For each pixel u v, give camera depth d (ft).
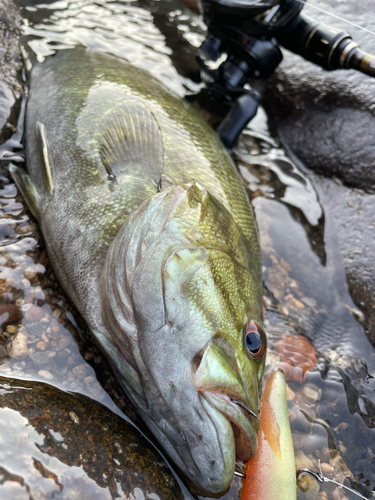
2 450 0.53
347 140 1.15
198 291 0.59
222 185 0.89
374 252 1.01
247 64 1.08
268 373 0.83
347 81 1.23
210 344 0.57
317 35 1.04
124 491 0.58
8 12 1.16
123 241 0.66
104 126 0.87
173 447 0.63
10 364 0.70
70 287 0.77
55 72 1.03
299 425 0.78
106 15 1.30
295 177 1.15
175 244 0.60
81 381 0.72
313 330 0.92
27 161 0.96
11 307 0.76
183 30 1.35
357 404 0.82
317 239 1.04
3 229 0.85
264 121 1.25
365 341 0.92
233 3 0.97
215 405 0.56
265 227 1.04
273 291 0.96
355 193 1.11
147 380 0.62
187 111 1.02
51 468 0.54
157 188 0.80
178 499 0.63
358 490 0.72
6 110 1.01
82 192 0.80
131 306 0.63
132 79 1.01
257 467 0.63
